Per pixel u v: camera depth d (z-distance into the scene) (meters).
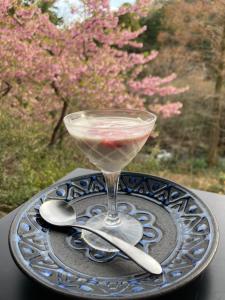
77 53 2.62
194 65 3.96
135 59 2.87
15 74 2.33
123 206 0.75
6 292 0.51
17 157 2.12
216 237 0.58
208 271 0.55
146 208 0.74
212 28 3.58
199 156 4.15
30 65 2.33
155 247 0.60
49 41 2.45
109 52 2.74
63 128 2.85
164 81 3.18
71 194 0.80
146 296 0.45
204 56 3.86
